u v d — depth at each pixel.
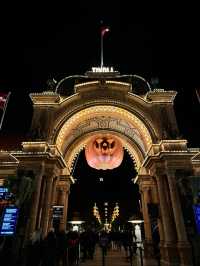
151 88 24.16
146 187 25.39
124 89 22.69
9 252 15.20
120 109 22.25
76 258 17.64
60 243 15.23
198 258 15.24
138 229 26.61
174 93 22.55
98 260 20.16
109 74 24.64
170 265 16.30
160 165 19.55
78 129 25.91
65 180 25.77
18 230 16.59
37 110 22.08
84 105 22.03
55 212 20.30
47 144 20.02
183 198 17.69
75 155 27.56
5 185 17.78
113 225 53.62
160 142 20.00
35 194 18.00
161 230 18.92
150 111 21.92
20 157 19.02
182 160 18.83
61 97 23.70
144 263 17.83
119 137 27.67
